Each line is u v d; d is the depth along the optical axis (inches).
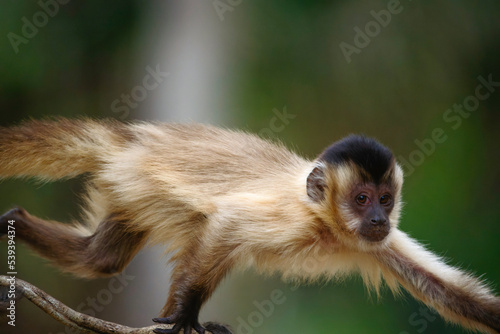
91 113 676.1
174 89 644.7
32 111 673.0
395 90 712.4
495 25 725.9
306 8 700.7
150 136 392.2
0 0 649.6
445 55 723.4
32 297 325.1
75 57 676.7
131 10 671.8
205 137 389.7
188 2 652.1
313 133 695.1
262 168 374.3
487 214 689.0
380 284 400.5
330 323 638.5
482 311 361.4
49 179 402.3
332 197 361.1
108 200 399.2
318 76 701.3
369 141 376.5
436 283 373.4
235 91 666.8
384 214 360.2
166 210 368.8
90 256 398.6
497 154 708.0
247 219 345.1
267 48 688.4
